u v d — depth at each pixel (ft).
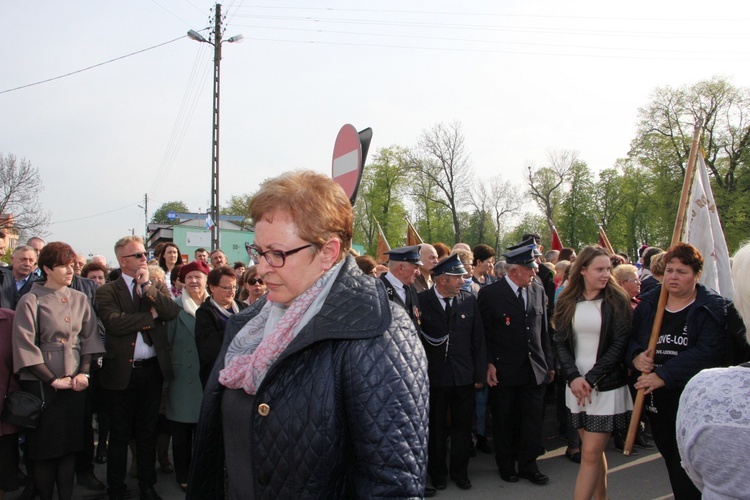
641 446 19.44
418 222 146.61
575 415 12.26
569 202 150.41
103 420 18.94
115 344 14.29
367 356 4.64
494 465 18.03
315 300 5.11
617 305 12.17
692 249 10.93
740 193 100.17
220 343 14.71
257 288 16.56
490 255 23.86
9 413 12.44
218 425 5.75
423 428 4.66
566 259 28.81
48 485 13.19
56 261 13.35
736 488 4.00
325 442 4.58
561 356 12.66
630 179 139.03
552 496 15.21
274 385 4.83
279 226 5.08
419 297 16.63
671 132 107.96
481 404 19.48
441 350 15.81
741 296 4.88
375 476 4.45
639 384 11.03
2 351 12.75
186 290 16.43
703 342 10.49
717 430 4.09
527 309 16.40
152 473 14.83
